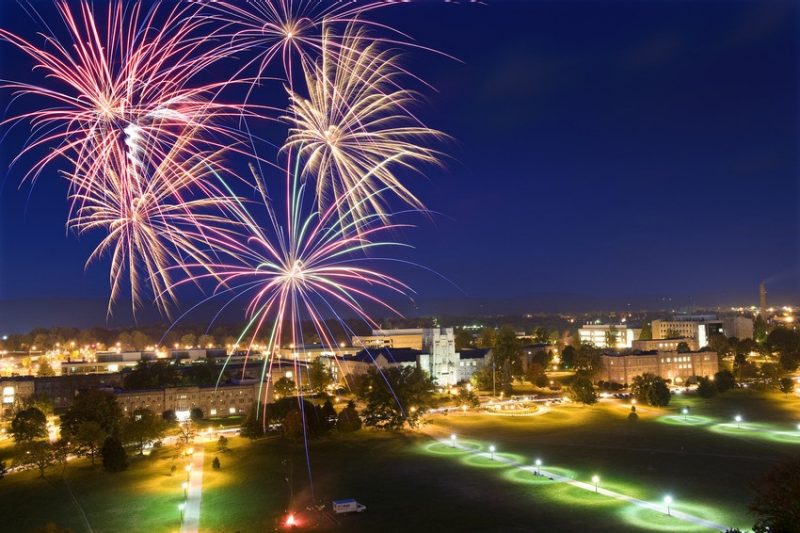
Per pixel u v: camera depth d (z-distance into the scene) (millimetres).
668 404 196500
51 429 166625
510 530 90062
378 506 101375
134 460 133125
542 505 101000
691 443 144250
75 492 111500
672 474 118500
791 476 63406
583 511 97875
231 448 142250
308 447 142750
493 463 127938
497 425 166875
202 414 180250
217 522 95438
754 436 150625
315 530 91062
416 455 135125
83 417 143500
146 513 100000
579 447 141375
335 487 112062
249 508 101438
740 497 104062
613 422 170375
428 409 178500
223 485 114250
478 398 199875
